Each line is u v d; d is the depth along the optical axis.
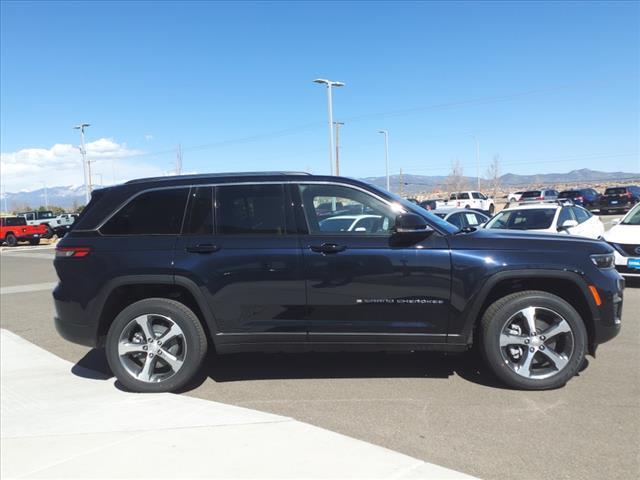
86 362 5.89
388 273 4.48
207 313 4.61
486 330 4.54
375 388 4.71
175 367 4.70
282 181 4.77
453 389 4.63
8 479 3.27
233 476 3.20
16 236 34.00
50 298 10.75
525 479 3.14
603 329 4.53
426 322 4.53
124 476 3.25
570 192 39.59
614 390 4.52
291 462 3.36
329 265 4.51
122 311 4.72
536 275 4.44
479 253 4.48
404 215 4.38
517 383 4.52
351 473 3.21
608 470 3.23
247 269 4.56
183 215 4.77
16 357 6.13
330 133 30.95
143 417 4.17
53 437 3.87
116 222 4.82
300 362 5.52
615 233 9.33
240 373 5.23
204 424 3.98
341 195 4.73
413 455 3.45
